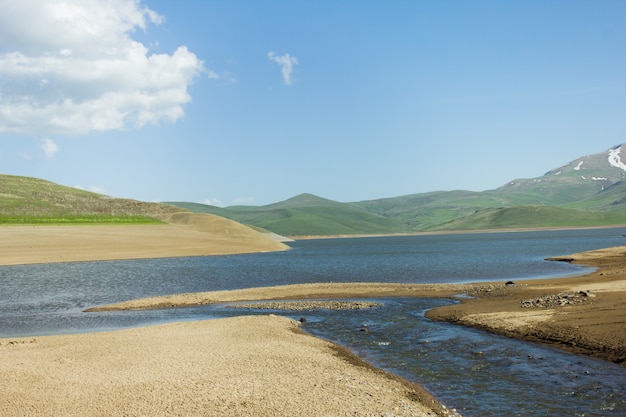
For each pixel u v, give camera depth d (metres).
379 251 145.12
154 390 18.89
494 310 34.41
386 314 36.81
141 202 189.00
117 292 52.06
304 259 105.06
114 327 34.00
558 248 129.88
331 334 30.14
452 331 29.88
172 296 47.28
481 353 24.45
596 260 77.38
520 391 18.92
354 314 37.19
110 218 154.62
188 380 20.08
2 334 32.03
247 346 26.17
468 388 19.44
